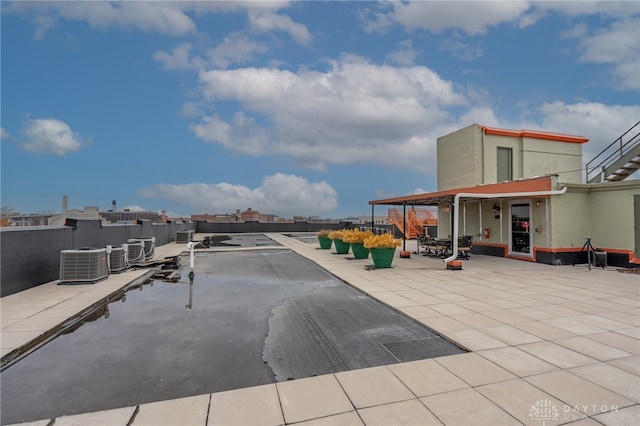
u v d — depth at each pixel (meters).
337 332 4.87
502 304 6.27
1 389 3.21
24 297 6.69
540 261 11.80
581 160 16.61
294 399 2.99
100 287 7.65
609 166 12.44
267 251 16.48
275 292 7.51
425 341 4.48
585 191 11.77
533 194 11.26
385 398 3.00
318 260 12.81
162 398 3.03
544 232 11.70
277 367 3.68
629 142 11.89
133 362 3.82
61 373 3.54
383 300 6.59
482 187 11.38
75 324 5.19
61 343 4.40
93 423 2.64
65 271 7.86
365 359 3.89
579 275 9.43
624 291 7.35
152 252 13.48
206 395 3.07
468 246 12.98
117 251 9.55
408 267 11.00
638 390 3.12
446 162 17.20
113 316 5.62
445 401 2.94
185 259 13.36
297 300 6.79
